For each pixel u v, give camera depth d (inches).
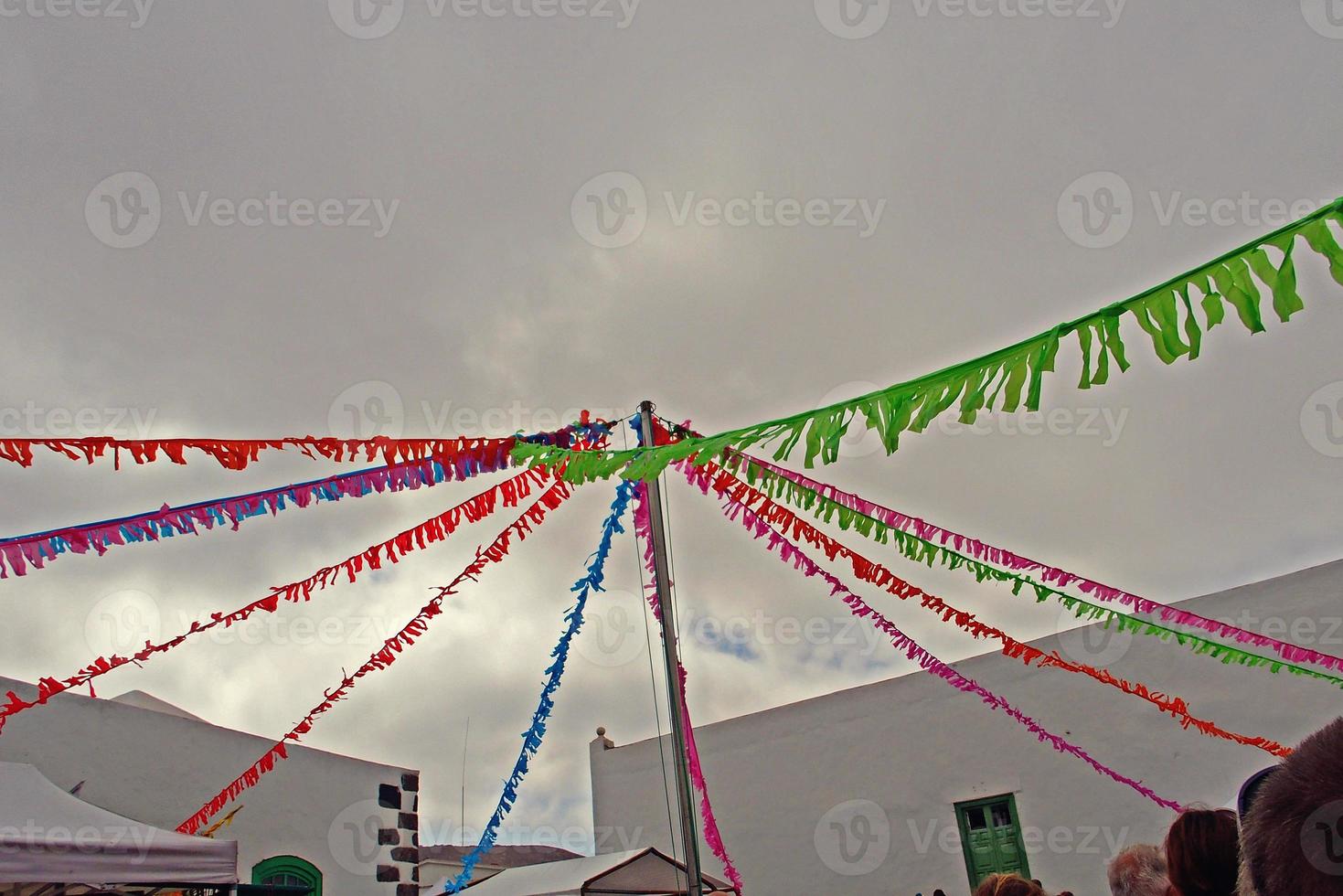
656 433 204.5
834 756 449.7
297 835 370.0
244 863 347.6
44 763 295.9
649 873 339.9
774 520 217.6
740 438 124.7
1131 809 373.1
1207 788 359.9
